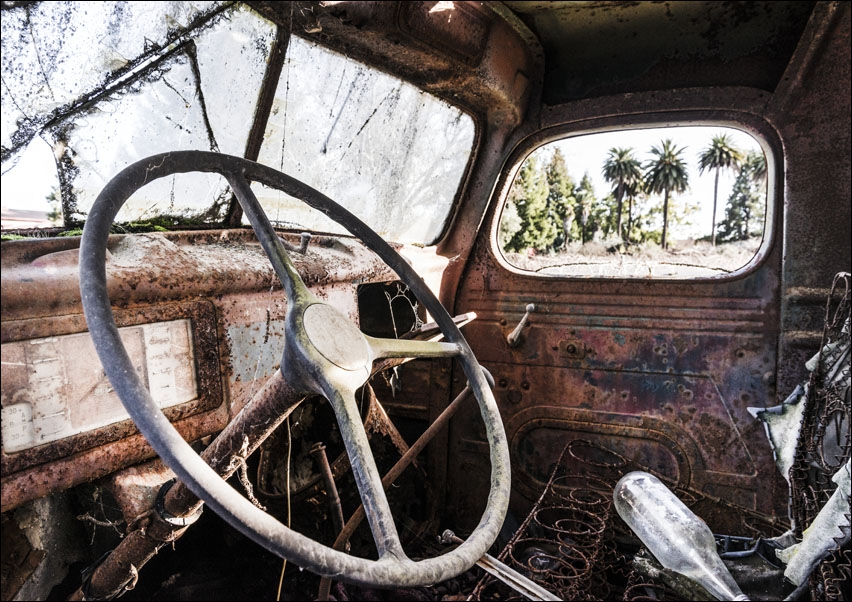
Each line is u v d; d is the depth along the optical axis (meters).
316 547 0.72
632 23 2.22
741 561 1.75
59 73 1.20
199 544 1.99
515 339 2.44
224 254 1.44
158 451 0.73
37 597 1.10
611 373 2.38
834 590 1.47
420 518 2.55
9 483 0.95
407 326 2.38
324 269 1.64
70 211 1.38
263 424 0.97
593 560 1.87
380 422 2.02
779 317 2.20
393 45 1.82
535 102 2.43
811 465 1.74
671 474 2.29
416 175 2.29
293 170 1.82
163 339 1.19
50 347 1.01
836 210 2.12
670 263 2.39
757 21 2.15
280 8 1.51
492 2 2.02
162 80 1.39
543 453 2.46
